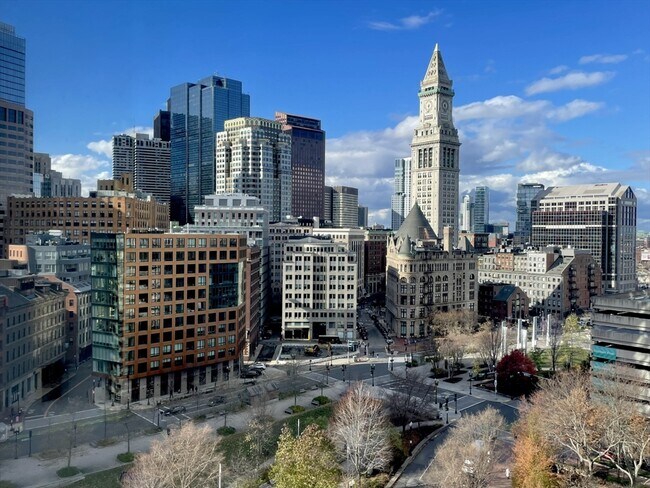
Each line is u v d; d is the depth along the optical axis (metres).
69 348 180.00
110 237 146.00
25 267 199.50
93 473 104.25
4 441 118.81
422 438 126.00
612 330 125.88
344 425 107.88
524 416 118.81
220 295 163.88
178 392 156.25
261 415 121.31
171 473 86.88
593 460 100.75
